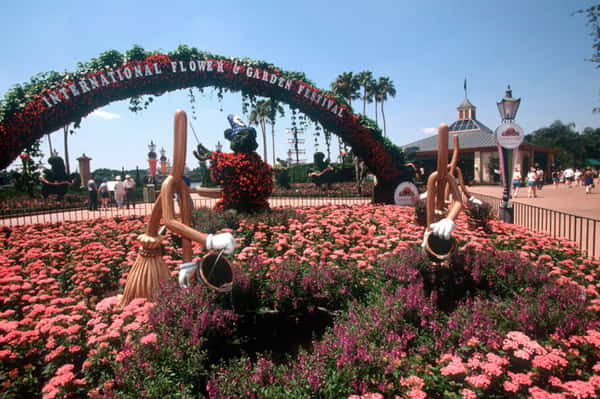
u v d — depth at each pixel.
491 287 3.83
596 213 11.76
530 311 2.79
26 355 2.69
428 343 2.67
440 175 4.08
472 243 5.35
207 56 10.93
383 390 2.15
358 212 9.38
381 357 2.37
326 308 3.90
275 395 2.11
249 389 2.21
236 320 3.32
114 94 10.08
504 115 8.86
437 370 2.33
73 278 4.58
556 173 30.50
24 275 4.83
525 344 2.34
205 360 2.80
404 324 2.89
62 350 2.65
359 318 3.05
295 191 22.62
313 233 6.45
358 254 4.88
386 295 3.46
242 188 9.09
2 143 9.23
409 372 2.29
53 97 9.54
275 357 3.50
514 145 8.64
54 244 6.24
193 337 2.67
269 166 9.75
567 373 2.28
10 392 2.44
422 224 6.73
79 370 2.65
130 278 3.65
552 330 2.70
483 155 32.94
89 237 6.85
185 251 3.67
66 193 20.22
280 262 4.35
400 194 12.51
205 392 2.55
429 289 3.86
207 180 25.81
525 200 17.55
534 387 2.01
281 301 3.73
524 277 3.76
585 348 2.45
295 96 11.59
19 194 18.30
